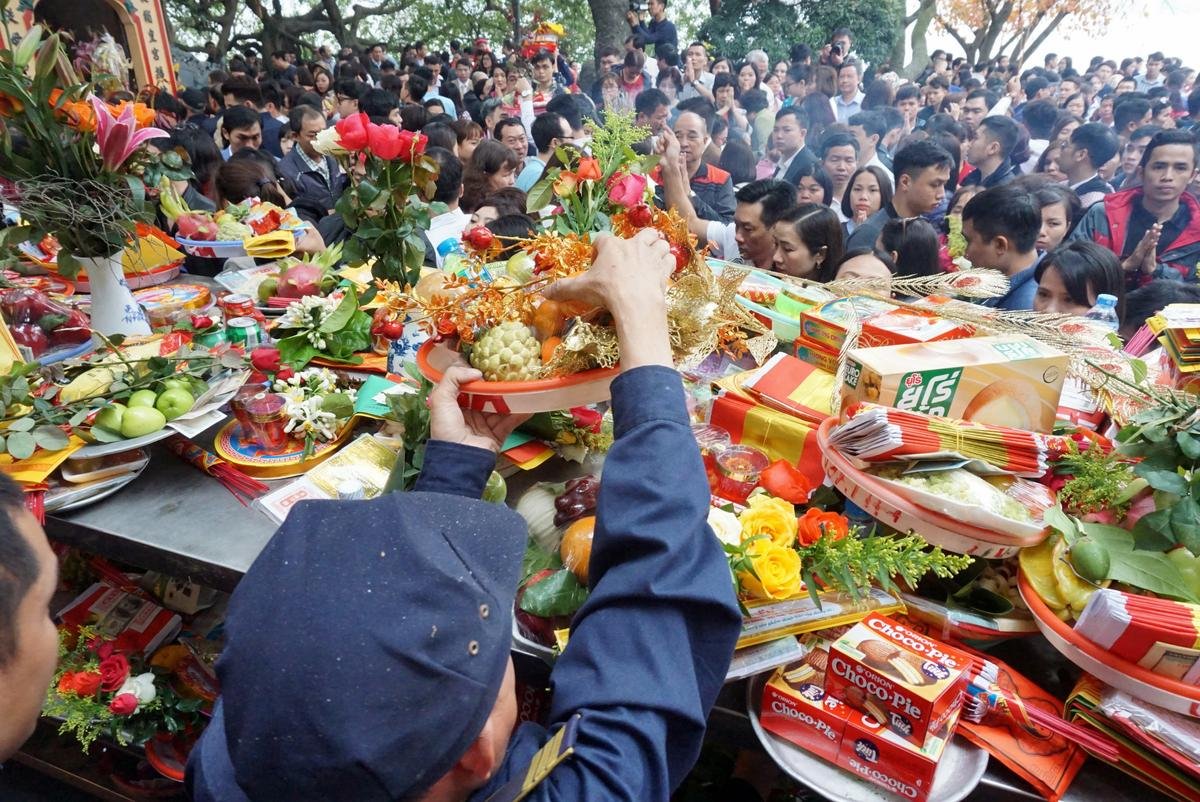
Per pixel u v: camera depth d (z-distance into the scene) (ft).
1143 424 2.84
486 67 20.86
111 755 5.18
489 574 1.75
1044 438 3.14
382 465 3.98
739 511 3.16
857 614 2.84
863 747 2.52
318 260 6.09
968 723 2.64
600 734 1.75
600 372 2.81
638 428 2.08
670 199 6.43
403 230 3.86
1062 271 5.87
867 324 3.92
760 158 12.59
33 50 4.53
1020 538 2.79
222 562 3.44
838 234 6.36
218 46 33.76
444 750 1.46
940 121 10.42
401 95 18.65
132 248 5.15
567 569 2.93
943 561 2.84
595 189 3.49
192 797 2.02
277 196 9.40
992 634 2.91
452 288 3.12
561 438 3.84
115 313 5.28
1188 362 3.67
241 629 1.54
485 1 35.17
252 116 11.67
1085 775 2.55
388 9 37.45
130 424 3.80
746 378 4.09
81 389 4.02
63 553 5.32
